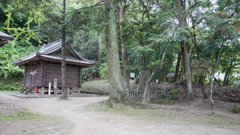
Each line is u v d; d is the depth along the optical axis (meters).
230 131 5.11
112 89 9.38
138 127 5.25
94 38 31.09
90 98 15.80
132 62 23.23
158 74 15.24
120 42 13.58
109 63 9.66
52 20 13.03
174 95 13.70
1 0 12.30
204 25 10.52
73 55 20.22
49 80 17.77
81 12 12.06
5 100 11.58
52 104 10.45
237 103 10.94
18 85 26.20
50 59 16.88
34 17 13.38
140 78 14.13
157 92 13.50
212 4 12.69
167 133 4.63
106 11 9.98
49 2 12.45
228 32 9.36
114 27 9.95
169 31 10.16
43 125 5.15
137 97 13.34
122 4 16.31
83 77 31.89
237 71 16.06
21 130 4.47
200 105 10.67
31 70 19.59
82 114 7.38
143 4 13.74
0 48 26.88
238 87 13.68
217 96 13.16
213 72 8.46
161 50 13.02
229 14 9.71
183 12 11.15
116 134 4.42
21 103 10.26
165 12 12.98
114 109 8.32
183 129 5.14
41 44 35.84
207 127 5.53
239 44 10.78
